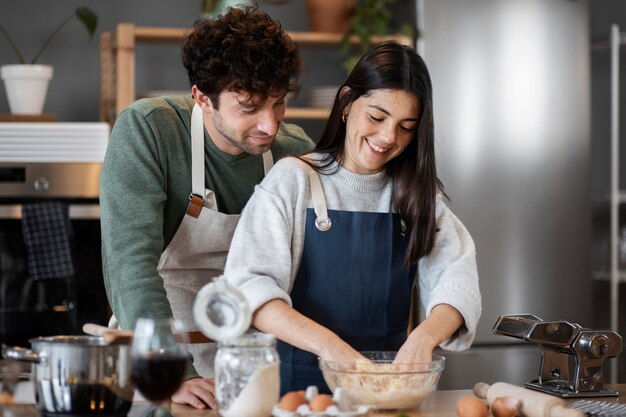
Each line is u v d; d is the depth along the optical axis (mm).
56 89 4688
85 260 3936
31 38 4668
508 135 4527
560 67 4578
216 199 2479
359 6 4805
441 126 4469
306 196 2189
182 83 4793
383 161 2158
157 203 2322
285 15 4922
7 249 3902
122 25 4262
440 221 2289
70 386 1744
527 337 2107
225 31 2164
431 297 2205
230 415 1713
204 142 2428
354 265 2189
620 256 4891
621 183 5176
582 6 4598
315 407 1689
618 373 5086
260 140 2252
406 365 1892
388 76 2080
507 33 4520
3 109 4633
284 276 2102
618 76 5164
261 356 1722
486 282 4523
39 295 3930
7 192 3920
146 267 2188
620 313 5207
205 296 1718
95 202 4004
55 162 3947
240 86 2133
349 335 2189
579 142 4609
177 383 1696
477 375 4461
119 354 1774
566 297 4594
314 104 4586
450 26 4469
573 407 1874
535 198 4562
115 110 4422
